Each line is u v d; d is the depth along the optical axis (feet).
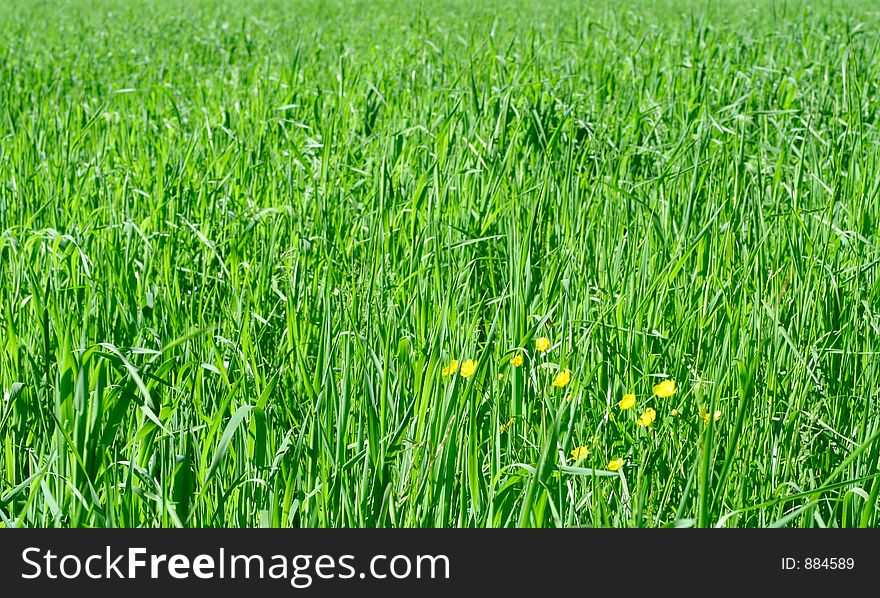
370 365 9.75
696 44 27.61
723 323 10.73
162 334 11.10
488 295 13.02
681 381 10.18
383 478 8.43
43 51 39.55
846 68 18.92
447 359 9.55
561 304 11.49
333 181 15.44
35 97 27.02
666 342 10.71
